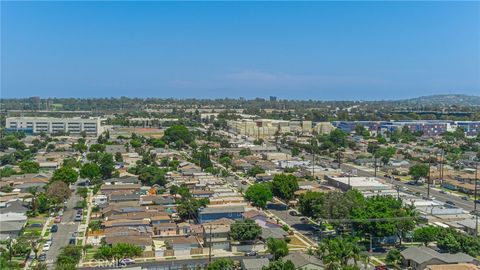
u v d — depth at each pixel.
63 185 112.12
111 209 102.88
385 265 75.50
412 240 87.25
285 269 67.12
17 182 130.62
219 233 85.94
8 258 75.38
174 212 107.56
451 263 72.56
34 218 101.81
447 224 96.00
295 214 107.06
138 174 143.12
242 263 73.50
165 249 82.19
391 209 89.44
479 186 132.12
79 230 93.75
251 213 95.69
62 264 70.75
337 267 68.12
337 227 90.00
